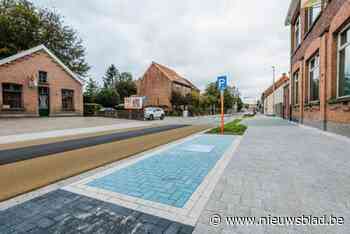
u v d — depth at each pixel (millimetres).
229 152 5914
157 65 41562
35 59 20641
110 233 2203
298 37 15898
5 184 3734
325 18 9586
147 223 2389
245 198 2963
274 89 36188
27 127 13688
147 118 25281
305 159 4945
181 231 2227
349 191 3135
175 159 5281
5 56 24688
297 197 2957
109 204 2877
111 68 67000
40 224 2395
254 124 14992
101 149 7000
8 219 2518
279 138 8094
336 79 8695
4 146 7629
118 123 18609
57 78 22625
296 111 16359
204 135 9625
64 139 9352
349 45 7820
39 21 28016
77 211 2693
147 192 3256
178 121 22688
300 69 14367
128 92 47656
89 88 47375
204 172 4199
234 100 73438
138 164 4855
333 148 6109
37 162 5309
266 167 4391
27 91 20031
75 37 33062
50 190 3434
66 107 23781
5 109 18547
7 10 25938
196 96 43500
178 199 2994
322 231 2176
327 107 9352
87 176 4133
